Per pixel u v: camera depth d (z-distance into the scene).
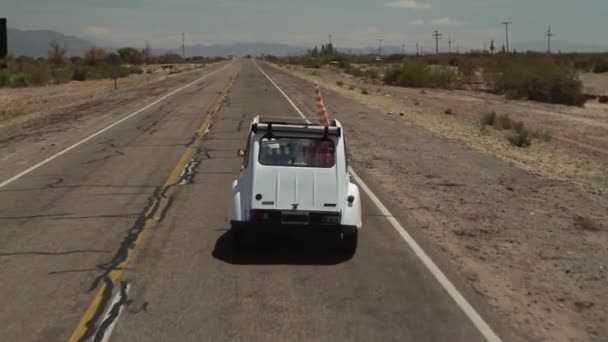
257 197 8.91
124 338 6.50
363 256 9.31
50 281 8.14
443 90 61.84
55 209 11.92
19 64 80.88
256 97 40.12
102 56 112.19
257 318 7.03
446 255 9.45
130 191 13.51
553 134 29.48
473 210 12.30
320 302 7.52
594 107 46.59
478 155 19.39
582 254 9.67
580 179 16.44
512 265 9.08
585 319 7.26
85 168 16.17
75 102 39.09
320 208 8.93
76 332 6.64
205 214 11.62
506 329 6.89
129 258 9.08
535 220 11.64
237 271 8.58
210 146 19.84
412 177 15.54
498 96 54.34
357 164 17.14
